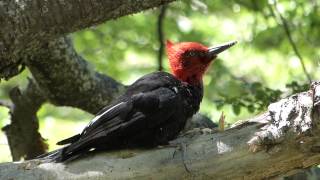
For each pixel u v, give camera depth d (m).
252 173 7.98
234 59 21.31
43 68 11.52
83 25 8.95
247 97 12.91
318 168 11.09
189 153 8.12
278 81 21.08
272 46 19.88
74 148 8.31
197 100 10.14
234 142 7.98
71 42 11.71
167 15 20.02
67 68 11.69
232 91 17.08
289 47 18.75
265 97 12.52
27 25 8.72
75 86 12.01
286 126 7.72
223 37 21.12
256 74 21.23
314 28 18.16
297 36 18.58
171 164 8.12
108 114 8.92
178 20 20.12
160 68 14.35
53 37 9.02
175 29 20.31
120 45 20.02
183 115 9.54
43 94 12.32
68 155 8.36
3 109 16.28
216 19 21.06
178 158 8.13
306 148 7.71
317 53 18.53
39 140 12.89
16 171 8.20
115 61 19.94
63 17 8.75
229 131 8.10
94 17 8.85
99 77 12.43
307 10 18.36
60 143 8.90
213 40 21.09
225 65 19.94
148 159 8.20
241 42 20.89
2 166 8.25
